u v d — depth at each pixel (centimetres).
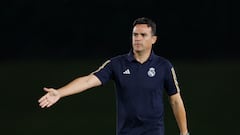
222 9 10256
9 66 8719
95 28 10338
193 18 10338
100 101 5203
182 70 8100
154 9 10431
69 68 8294
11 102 5272
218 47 10238
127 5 10406
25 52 10106
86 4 10375
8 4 10175
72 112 4659
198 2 10325
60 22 10281
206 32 10281
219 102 5175
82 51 10281
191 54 10300
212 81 6750
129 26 10369
